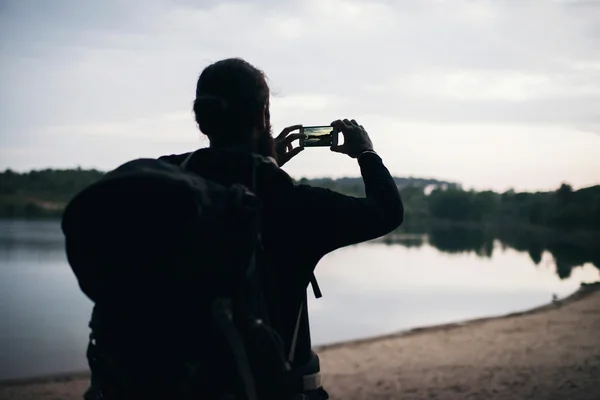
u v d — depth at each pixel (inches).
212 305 58.7
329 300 860.6
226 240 58.7
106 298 58.9
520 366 329.7
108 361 59.7
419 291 977.5
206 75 70.4
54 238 2620.6
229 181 66.3
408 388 294.5
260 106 70.4
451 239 3405.5
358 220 68.3
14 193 5546.3
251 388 58.9
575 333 458.0
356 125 79.7
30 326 638.5
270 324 64.9
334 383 312.0
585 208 3843.5
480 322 556.1
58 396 312.2
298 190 67.9
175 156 71.8
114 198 58.5
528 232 4392.2
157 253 57.9
